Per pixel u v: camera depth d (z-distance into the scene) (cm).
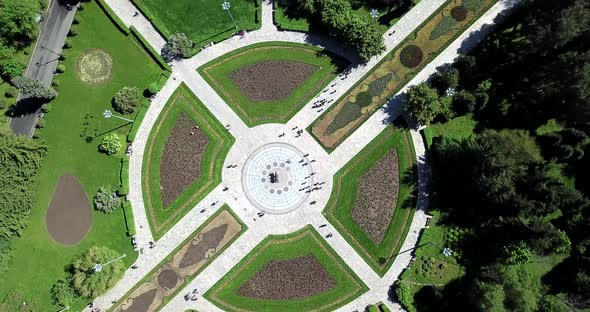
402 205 7594
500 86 7569
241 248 7669
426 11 7756
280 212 7694
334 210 7656
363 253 7588
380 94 7725
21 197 7462
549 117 7456
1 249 7538
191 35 7906
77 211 7812
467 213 7475
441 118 7588
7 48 7725
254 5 7862
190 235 7712
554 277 7338
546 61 7125
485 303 6600
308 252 7631
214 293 7625
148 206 7750
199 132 7825
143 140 7838
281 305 7575
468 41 7681
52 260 7769
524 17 7244
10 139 7325
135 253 7700
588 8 6156
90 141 7881
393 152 7669
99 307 7681
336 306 7550
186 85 7888
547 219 7212
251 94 7831
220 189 7750
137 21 7988
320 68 7806
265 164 7762
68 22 8069
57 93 7944
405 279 7481
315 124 7750
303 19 7794
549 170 7025
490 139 6800
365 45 7275
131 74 7944
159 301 7650
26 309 7681
